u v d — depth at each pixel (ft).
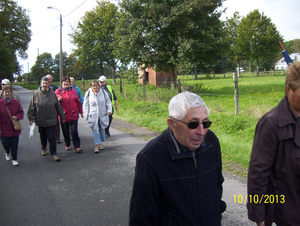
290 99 5.49
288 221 5.57
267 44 122.83
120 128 28.27
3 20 117.60
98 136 19.42
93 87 18.93
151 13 47.96
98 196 12.23
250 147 17.38
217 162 5.79
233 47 130.21
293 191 5.49
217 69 197.98
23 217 10.50
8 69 115.24
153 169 5.11
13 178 14.80
